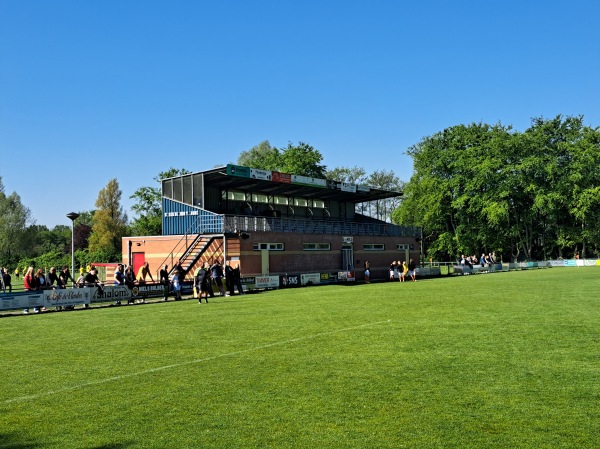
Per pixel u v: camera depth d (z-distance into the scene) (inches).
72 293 1096.8
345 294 1274.6
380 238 2406.5
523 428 295.3
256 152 4266.7
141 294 1253.7
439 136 3378.4
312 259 2021.4
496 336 575.8
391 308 895.1
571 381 386.6
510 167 3016.7
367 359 473.7
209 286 1333.7
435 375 410.6
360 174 4566.9
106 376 435.5
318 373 426.0
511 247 3348.9
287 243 1914.4
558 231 3134.8
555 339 550.6
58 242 5152.6
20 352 554.6
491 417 313.7
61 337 657.6
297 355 499.5
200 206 1824.6
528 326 642.8
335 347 535.2
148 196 3034.0
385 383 390.9
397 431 294.2
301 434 292.5
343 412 327.9
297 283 1776.6
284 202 2292.1
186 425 311.3
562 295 1063.6
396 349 515.5
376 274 2364.7
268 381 405.1
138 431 303.7
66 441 292.0
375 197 2539.4
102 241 3855.8
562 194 3019.2
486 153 3115.2
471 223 3245.6
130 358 506.3
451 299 1038.4
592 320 684.7
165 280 1320.1
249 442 283.0
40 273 1081.4
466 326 654.5
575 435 283.7
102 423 319.3
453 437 284.2
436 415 319.3
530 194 3134.8
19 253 3754.9
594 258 3272.6
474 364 444.1
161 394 377.4
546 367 429.4
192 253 1716.3
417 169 3467.0
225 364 468.8
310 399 355.9
